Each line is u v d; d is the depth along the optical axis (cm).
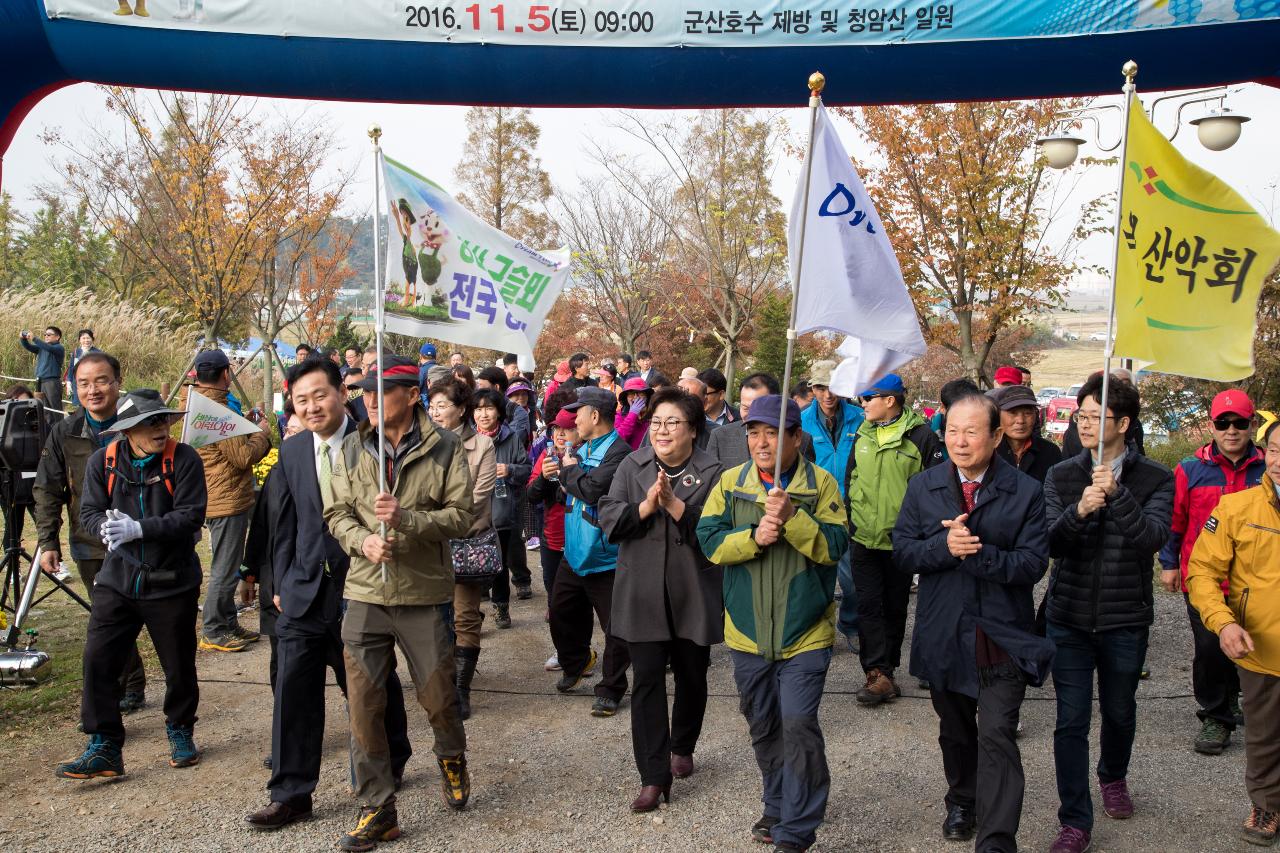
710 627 516
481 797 528
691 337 2980
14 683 668
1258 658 469
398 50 710
